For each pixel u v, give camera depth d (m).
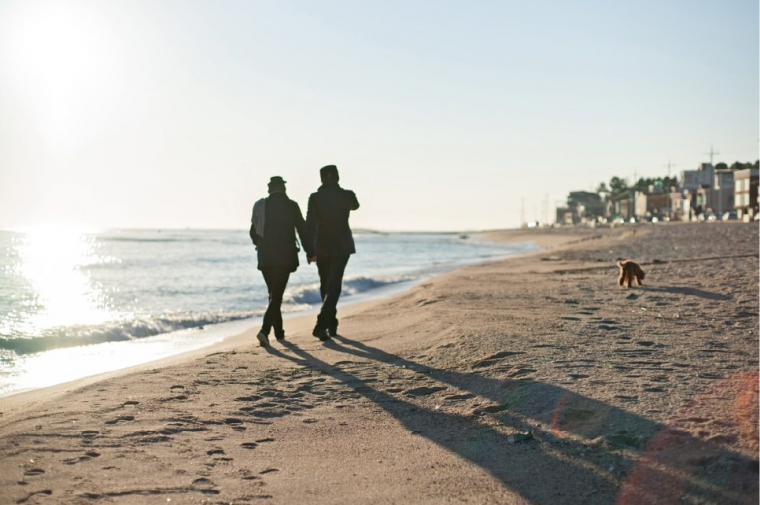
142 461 3.69
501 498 3.17
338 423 4.65
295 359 7.18
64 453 3.74
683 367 5.54
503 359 6.20
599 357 6.07
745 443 3.54
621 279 13.66
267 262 8.59
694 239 41.50
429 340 7.75
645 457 3.51
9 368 8.39
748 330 7.49
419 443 4.12
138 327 12.05
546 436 4.04
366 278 23.48
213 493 3.26
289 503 3.16
